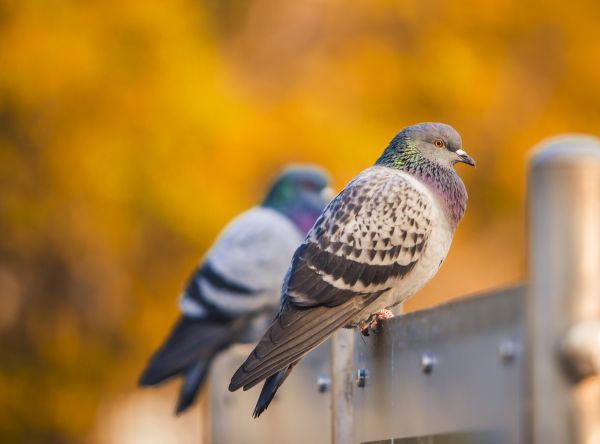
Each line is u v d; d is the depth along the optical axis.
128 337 15.67
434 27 18.92
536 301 2.46
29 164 15.48
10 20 15.27
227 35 19.45
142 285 15.55
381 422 3.63
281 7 19.67
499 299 2.68
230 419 6.26
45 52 15.18
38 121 15.41
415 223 5.07
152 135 15.30
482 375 2.77
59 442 15.83
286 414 5.09
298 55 19.42
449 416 2.99
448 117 18.62
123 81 15.39
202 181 15.35
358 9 19.41
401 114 18.39
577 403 2.42
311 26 19.61
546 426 2.44
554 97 20.06
